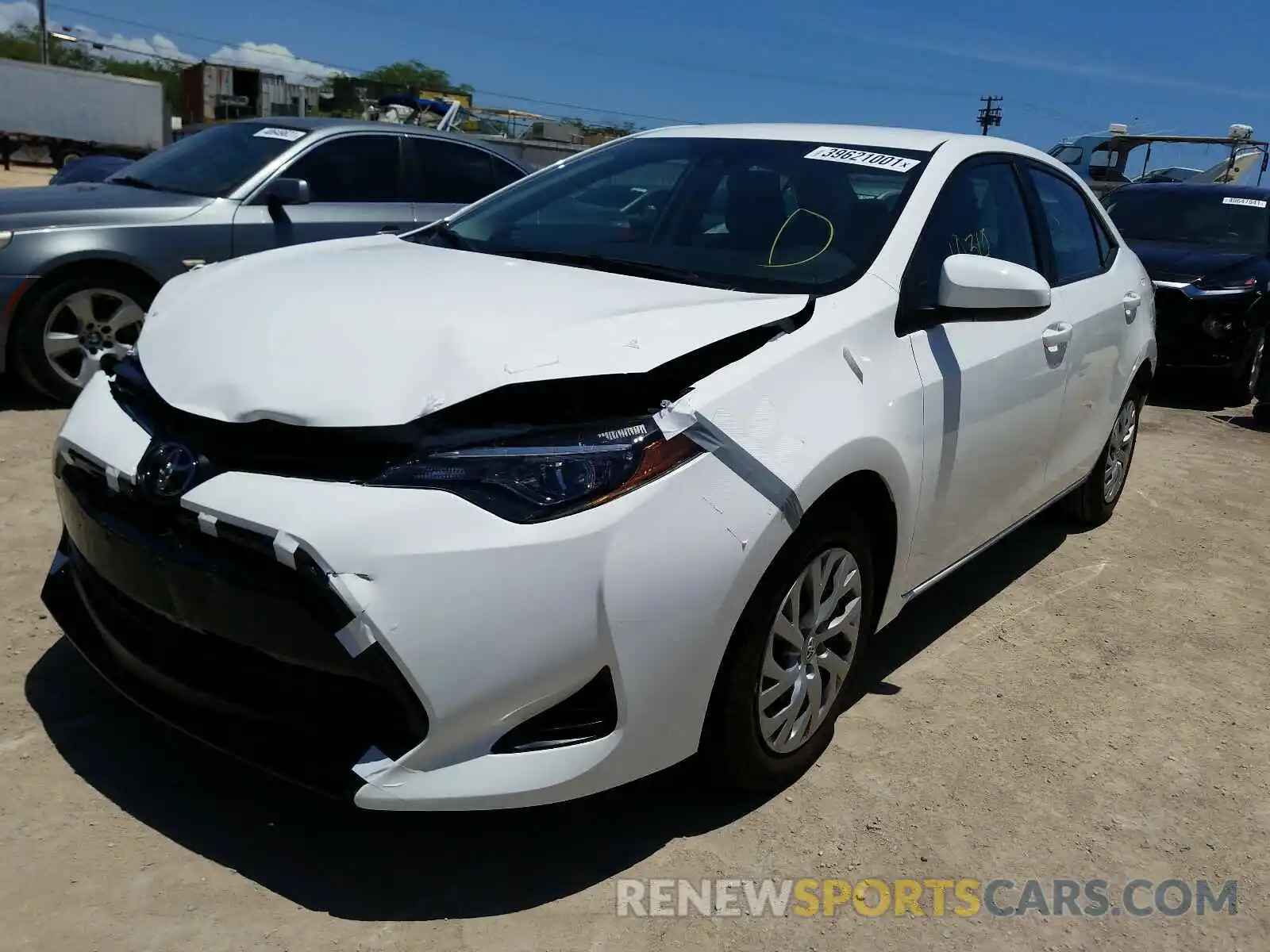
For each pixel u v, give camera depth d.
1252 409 8.45
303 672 2.19
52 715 2.84
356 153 6.41
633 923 2.29
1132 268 4.84
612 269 3.08
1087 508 5.07
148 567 2.28
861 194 3.27
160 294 3.02
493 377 2.22
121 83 30.03
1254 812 2.92
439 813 2.60
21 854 2.32
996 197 3.72
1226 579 4.65
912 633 3.88
